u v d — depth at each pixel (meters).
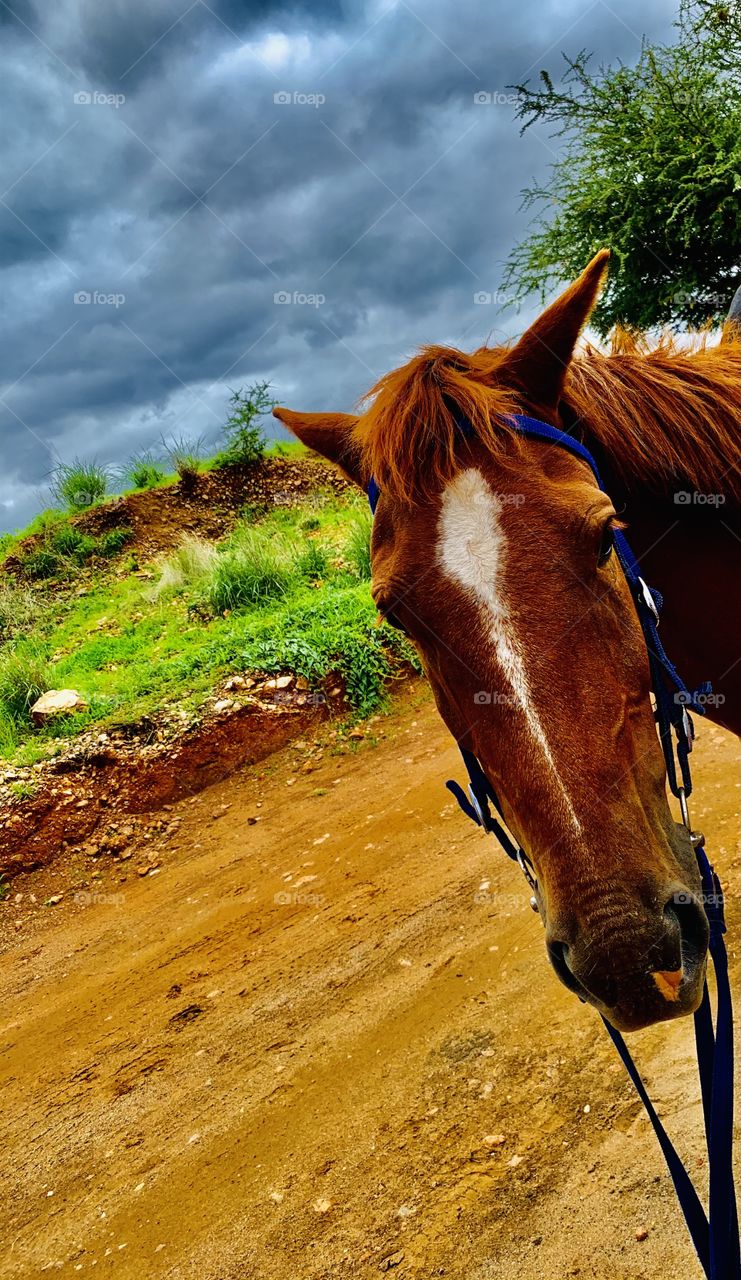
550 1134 3.05
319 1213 3.02
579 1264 2.52
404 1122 3.33
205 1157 3.50
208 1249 3.01
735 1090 3.04
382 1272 2.70
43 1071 4.47
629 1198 2.69
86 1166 3.68
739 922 3.86
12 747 7.97
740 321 2.71
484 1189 2.90
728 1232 1.61
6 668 9.36
